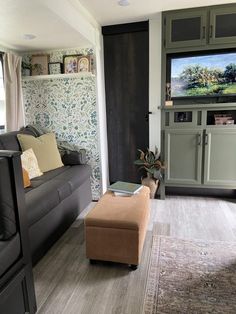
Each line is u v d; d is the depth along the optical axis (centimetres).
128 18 293
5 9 186
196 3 256
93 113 317
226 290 158
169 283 166
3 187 125
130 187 230
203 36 271
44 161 279
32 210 183
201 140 288
